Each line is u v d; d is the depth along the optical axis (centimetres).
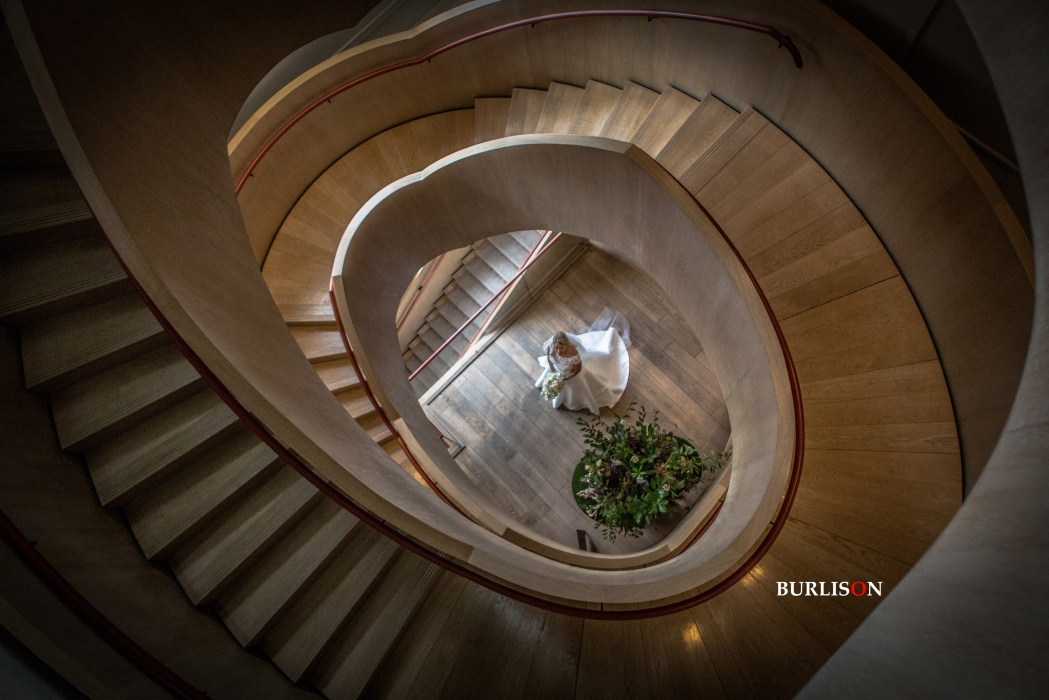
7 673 134
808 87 322
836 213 332
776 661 249
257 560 251
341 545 260
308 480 228
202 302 221
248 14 304
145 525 233
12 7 177
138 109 229
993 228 233
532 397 657
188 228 244
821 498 286
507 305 700
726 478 432
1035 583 76
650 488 530
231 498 240
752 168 361
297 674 240
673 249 375
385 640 258
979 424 254
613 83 522
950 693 74
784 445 284
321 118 542
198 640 215
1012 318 229
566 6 479
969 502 118
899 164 281
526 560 316
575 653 263
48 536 182
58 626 155
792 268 330
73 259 226
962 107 248
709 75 408
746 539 285
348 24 394
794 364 315
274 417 213
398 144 587
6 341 217
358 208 562
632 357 641
